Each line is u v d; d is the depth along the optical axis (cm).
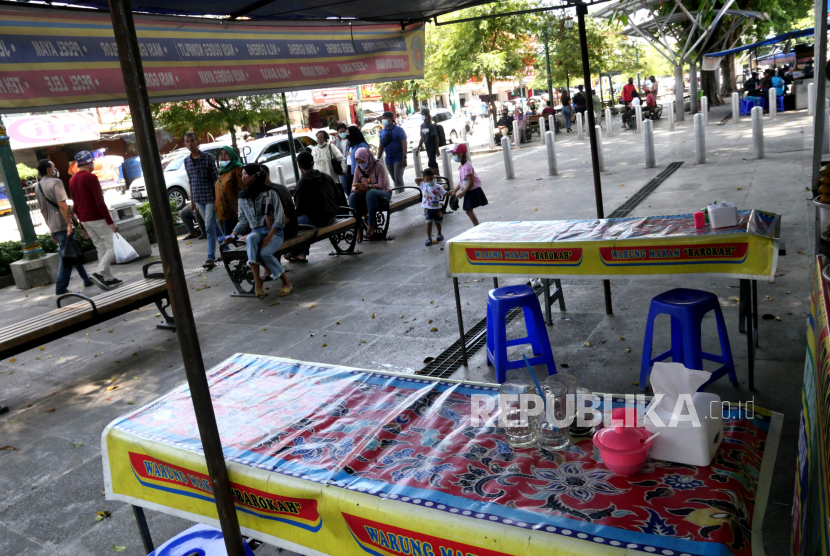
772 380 377
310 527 185
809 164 954
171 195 1498
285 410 239
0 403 537
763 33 2233
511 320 545
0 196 2086
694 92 2014
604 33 2483
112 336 682
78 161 855
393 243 904
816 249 451
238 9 522
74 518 348
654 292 552
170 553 218
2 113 394
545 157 1581
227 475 182
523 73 2531
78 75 432
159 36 486
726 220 380
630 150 1455
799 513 172
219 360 557
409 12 664
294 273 824
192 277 893
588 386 407
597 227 441
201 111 1424
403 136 1149
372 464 189
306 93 3023
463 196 837
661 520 145
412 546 163
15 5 398
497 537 148
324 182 828
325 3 541
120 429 238
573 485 164
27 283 961
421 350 509
